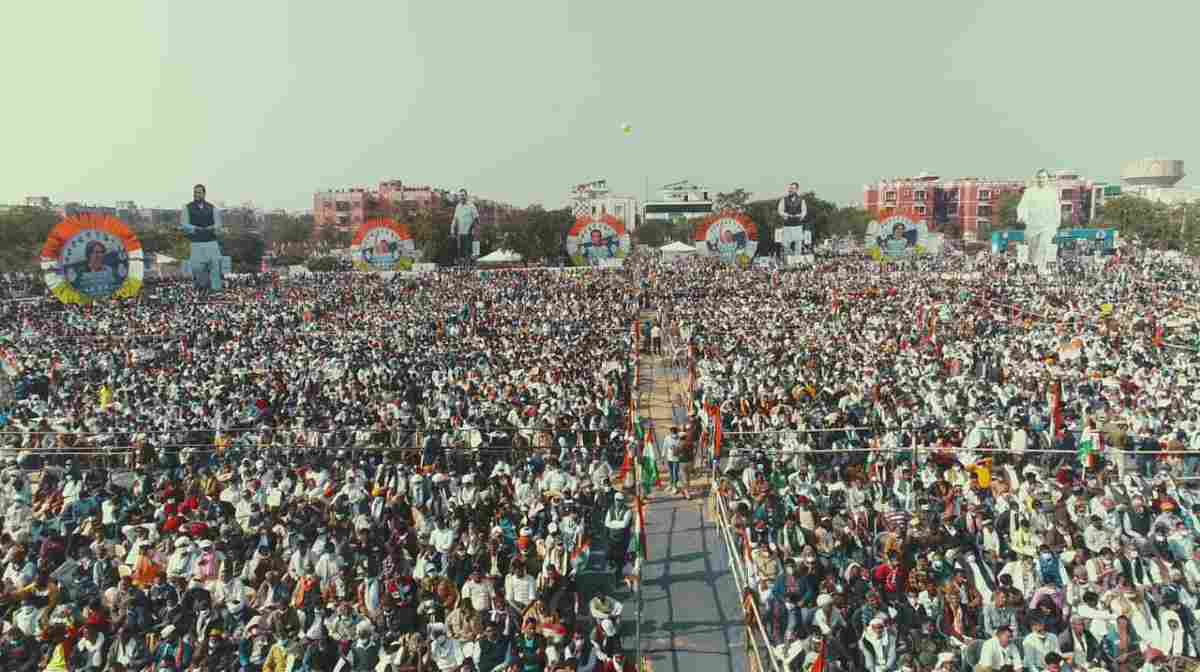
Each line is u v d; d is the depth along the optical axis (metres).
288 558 14.99
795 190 84.25
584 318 46.09
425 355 33.56
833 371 28.11
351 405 24.11
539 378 27.92
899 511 16.25
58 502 18.27
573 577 15.13
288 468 19.25
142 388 27.75
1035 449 20.16
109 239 45.47
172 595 13.56
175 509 17.17
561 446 20.70
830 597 12.38
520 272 84.56
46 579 14.17
